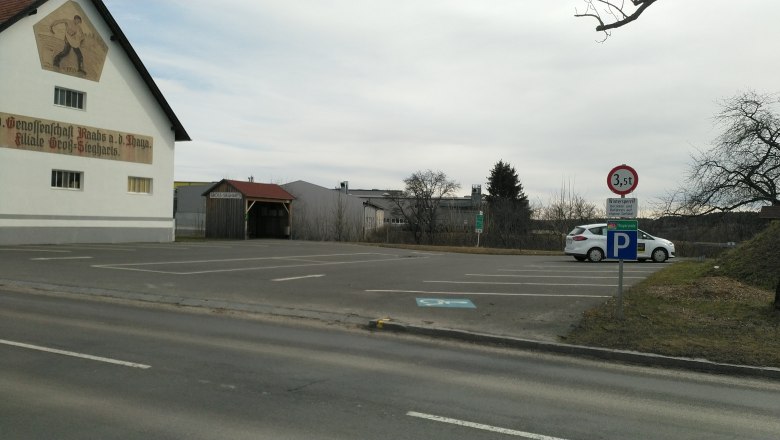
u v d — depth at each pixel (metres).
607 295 13.27
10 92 23.53
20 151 23.98
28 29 24.20
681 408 6.06
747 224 32.59
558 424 5.35
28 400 5.47
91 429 4.78
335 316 10.72
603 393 6.52
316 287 14.04
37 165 24.69
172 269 16.66
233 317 10.48
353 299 12.43
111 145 28.22
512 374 7.24
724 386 7.11
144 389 5.92
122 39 28.22
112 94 28.25
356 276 16.77
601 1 9.94
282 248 30.50
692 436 5.18
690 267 18.89
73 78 26.23
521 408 5.79
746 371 7.69
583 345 8.70
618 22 9.88
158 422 4.99
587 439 4.98
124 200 29.02
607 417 5.62
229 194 45.59
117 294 12.22
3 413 5.11
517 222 58.50
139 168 29.83
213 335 8.78
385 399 5.89
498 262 24.44
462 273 18.58
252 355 7.58
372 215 57.81
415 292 13.59
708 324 9.98
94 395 5.68
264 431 4.86
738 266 15.24
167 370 6.67
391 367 7.29
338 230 51.91
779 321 10.16
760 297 12.27
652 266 21.95
